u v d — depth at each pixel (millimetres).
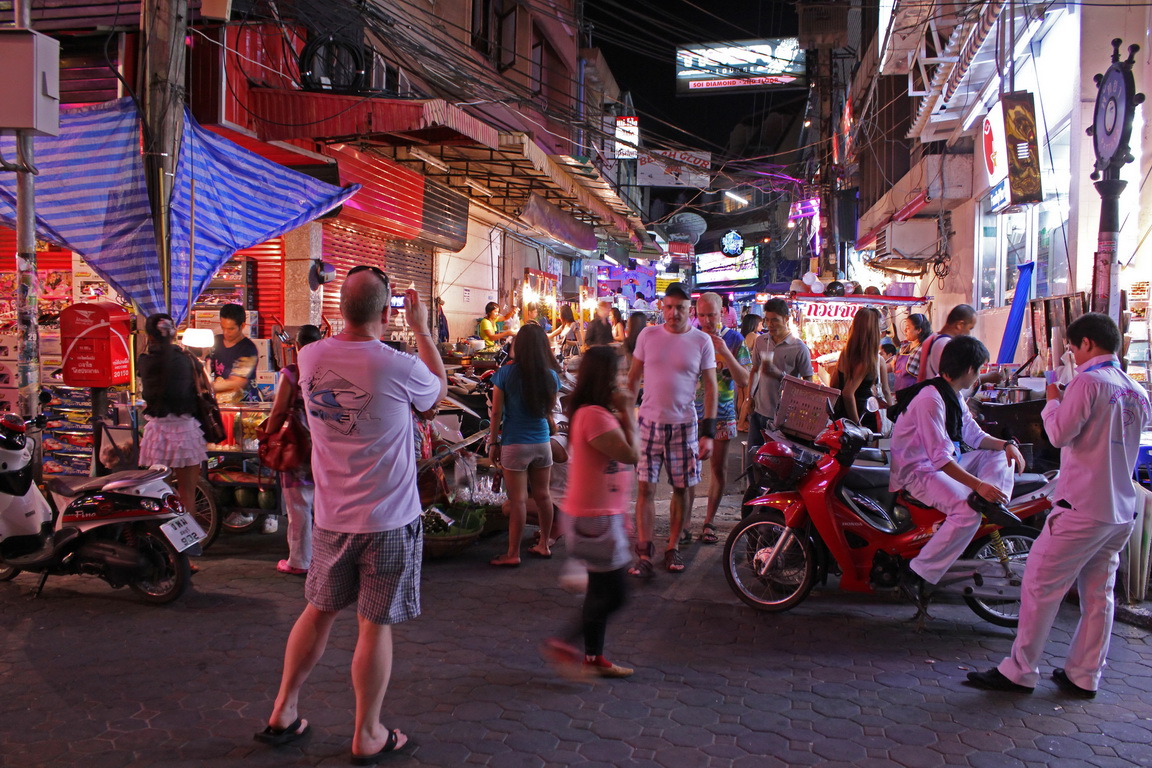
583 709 3904
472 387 9477
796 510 5211
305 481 5836
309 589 3445
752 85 28281
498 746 3545
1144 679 4320
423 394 3451
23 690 4047
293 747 3516
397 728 3697
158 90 6898
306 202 8219
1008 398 7812
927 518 4945
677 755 3492
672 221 43000
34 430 6418
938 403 4742
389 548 3338
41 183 6988
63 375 6816
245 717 3773
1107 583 4074
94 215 6965
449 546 6262
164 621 5004
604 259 28219
